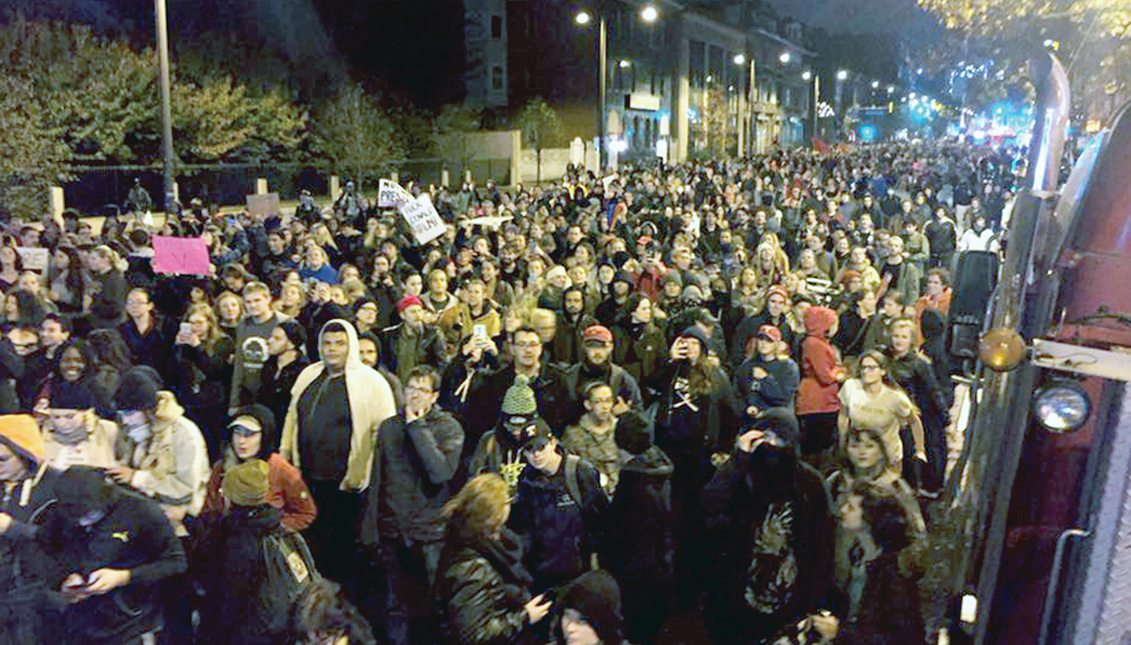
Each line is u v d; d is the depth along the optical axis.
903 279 12.23
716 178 34.00
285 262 12.73
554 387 6.71
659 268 11.29
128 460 5.20
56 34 30.38
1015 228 3.37
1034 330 3.29
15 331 7.63
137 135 33.03
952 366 7.74
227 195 36.50
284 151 39.84
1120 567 2.88
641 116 65.50
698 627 5.84
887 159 55.72
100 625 4.32
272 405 7.04
